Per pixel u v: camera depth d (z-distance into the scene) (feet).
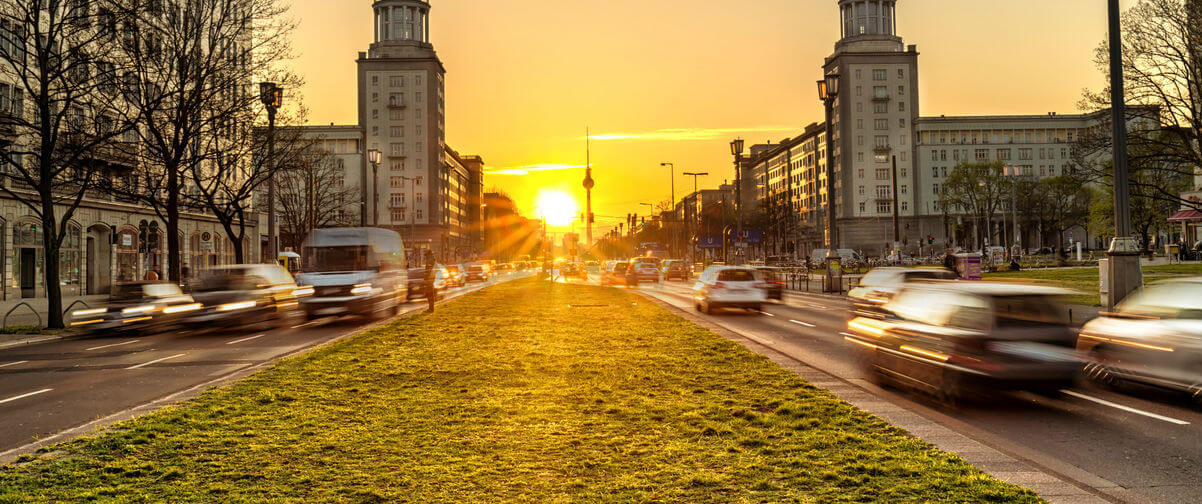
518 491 17.25
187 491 17.56
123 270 139.03
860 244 357.82
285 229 217.97
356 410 26.89
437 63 366.84
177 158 86.22
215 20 97.35
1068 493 16.89
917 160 361.10
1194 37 80.84
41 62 71.46
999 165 299.79
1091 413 27.50
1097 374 31.78
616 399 28.45
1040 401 29.73
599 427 23.67
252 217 189.06
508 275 289.12
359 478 18.37
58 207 123.24
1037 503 15.98
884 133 361.51
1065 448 22.39
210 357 47.93
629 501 16.48
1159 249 258.37
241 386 32.40
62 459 20.75
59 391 35.35
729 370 35.94
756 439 21.76
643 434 22.75
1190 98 83.66
